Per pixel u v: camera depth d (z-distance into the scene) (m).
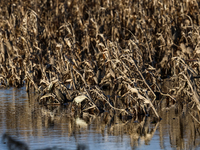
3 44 37.00
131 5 44.41
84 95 24.50
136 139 17.70
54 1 46.78
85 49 37.88
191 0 44.16
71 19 44.19
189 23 42.50
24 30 37.72
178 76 26.50
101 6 47.38
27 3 46.69
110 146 16.62
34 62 34.50
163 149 16.23
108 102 24.34
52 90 26.95
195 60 25.02
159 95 29.11
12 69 34.75
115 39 39.91
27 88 31.80
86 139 17.66
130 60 27.66
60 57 32.16
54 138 17.83
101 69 34.91
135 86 24.14
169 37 39.78
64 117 22.48
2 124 20.58
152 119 21.83
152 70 33.44
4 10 49.78
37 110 24.38
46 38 40.38
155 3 45.53
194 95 22.50
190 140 17.50
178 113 23.30
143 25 41.22
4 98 28.59
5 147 16.22
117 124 20.72
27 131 19.11
